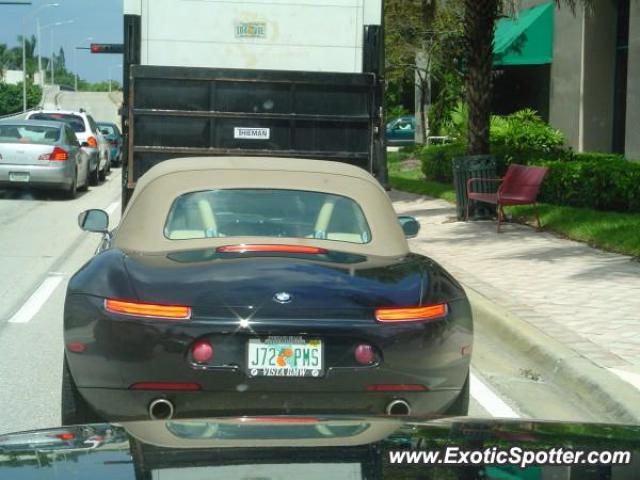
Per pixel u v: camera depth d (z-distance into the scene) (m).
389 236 6.04
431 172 25.66
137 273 5.18
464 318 5.39
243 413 4.96
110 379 4.96
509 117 24.83
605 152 23.89
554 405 7.00
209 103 11.62
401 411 5.08
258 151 11.72
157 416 4.96
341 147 11.79
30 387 7.22
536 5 26.23
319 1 12.02
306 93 11.70
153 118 11.62
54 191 23.91
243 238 5.79
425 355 5.06
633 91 21.08
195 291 5.00
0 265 13.04
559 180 17.34
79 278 5.33
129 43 11.84
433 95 38.69
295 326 4.89
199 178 6.16
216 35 12.00
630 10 21.23
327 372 4.92
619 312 9.38
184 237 5.80
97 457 2.45
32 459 2.46
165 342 4.86
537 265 12.24
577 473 2.49
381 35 12.06
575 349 7.94
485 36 17.61
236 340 4.89
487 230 15.90
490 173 17.05
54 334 9.03
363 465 2.40
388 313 5.04
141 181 6.45
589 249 13.56
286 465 2.37
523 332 8.53
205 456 2.43
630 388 6.84
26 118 27.05
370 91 11.78
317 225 5.95
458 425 2.88
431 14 26.47
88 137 26.83
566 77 24.58
